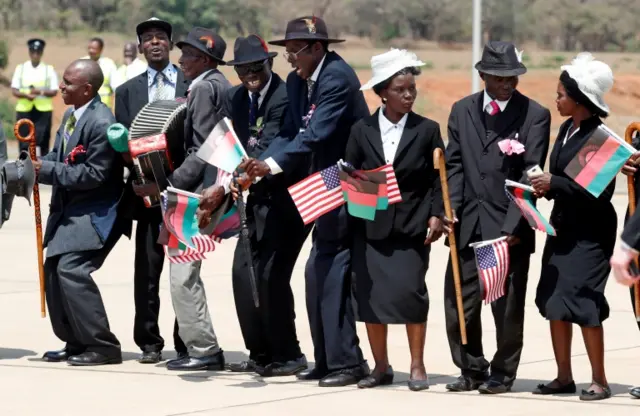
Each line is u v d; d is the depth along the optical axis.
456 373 17.97
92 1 124.62
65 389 16.88
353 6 134.38
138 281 18.75
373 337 16.89
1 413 15.50
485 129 16.38
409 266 16.52
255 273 17.73
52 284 18.73
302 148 16.97
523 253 16.27
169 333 21.14
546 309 15.97
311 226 18.14
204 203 17.23
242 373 18.09
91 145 18.30
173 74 19.23
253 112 17.94
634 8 139.50
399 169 16.44
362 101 17.45
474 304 16.56
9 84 94.00
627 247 12.77
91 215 18.52
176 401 16.11
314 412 15.42
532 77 96.94
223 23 125.75
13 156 59.78
